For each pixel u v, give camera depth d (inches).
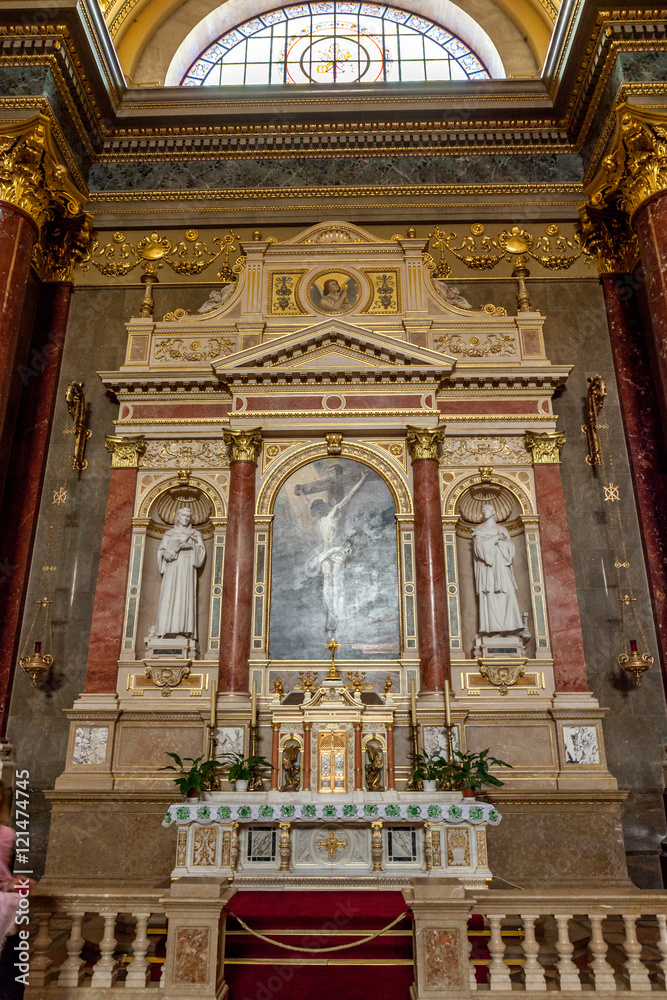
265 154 505.7
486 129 503.2
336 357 431.2
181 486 422.3
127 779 367.2
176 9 593.6
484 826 286.4
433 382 424.8
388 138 503.2
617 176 435.8
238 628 385.4
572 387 446.3
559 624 390.6
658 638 397.7
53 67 436.1
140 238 490.0
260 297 457.1
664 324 386.6
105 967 213.2
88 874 349.7
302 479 422.6
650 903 216.4
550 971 228.5
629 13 428.8
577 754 367.9
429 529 399.2
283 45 605.0
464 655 392.2
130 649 391.9
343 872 281.9
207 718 373.1
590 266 476.1
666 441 383.6
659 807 373.7
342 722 324.5
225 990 215.8
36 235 420.8
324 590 402.3
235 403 427.2
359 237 472.7
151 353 446.0
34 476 429.1
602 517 421.7
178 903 208.4
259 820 286.0
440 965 204.8
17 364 434.0
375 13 605.3
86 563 418.3
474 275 474.6
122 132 506.6
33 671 387.5
